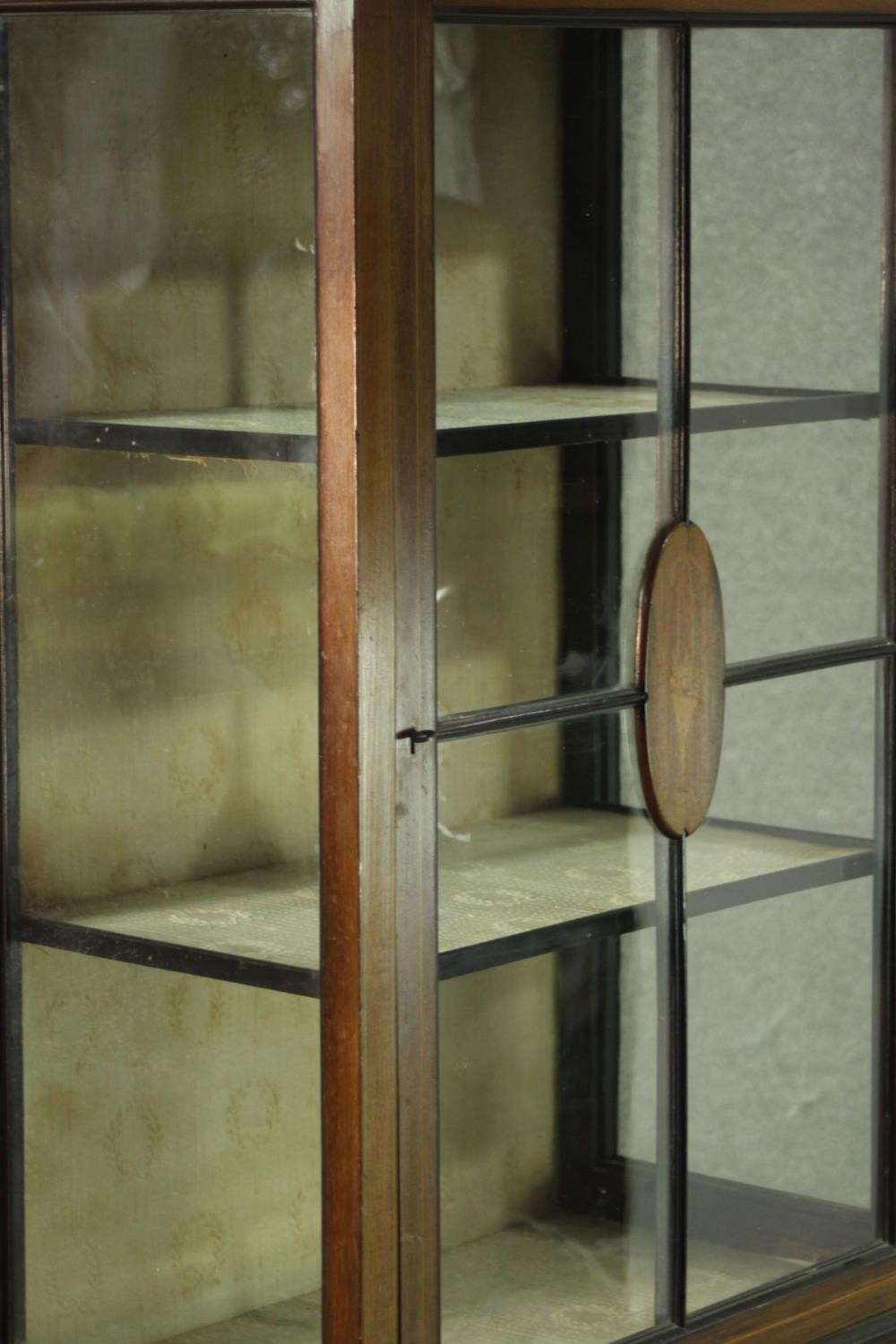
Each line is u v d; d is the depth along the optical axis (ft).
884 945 8.12
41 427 6.91
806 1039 7.86
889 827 8.08
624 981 7.22
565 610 6.92
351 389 6.16
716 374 7.31
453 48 6.41
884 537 7.96
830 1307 7.89
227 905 6.66
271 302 6.36
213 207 6.43
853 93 7.64
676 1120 7.41
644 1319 7.36
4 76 6.81
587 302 6.88
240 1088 6.73
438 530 6.49
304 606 6.41
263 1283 6.77
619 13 6.82
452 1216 6.72
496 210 6.57
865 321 7.79
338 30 6.08
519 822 6.82
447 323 6.45
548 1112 7.01
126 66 6.54
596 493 6.98
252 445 6.44
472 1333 6.81
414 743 6.45
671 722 7.25
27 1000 7.18
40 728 7.02
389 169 6.20
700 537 7.29
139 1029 6.95
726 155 7.25
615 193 6.93
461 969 6.70
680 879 7.36
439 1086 6.65
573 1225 7.11
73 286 6.77
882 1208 8.17
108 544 6.81
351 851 6.31
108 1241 7.12
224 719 6.61
